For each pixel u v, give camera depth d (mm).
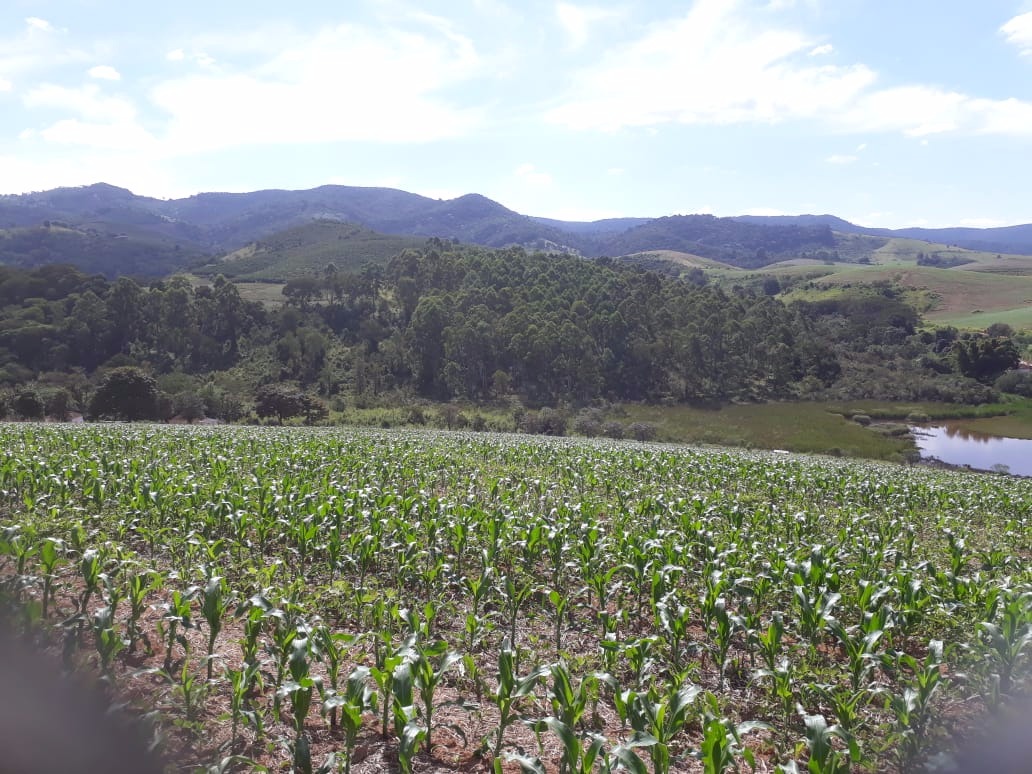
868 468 33812
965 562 11539
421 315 96500
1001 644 7211
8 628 6801
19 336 86438
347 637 6570
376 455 24828
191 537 10273
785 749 6355
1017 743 6426
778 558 10406
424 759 5910
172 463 19578
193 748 5797
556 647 8680
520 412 71062
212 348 97125
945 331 114438
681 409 85188
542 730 5383
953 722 7047
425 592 10266
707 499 17906
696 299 113312
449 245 168875
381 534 11258
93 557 7469
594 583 9102
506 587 9281
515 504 16359
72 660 6609
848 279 179250
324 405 74688
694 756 5383
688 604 9500
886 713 7156
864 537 13633
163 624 7914
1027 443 67938
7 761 5117
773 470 26109
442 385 94000
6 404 60938
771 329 106500
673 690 6520
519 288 114500
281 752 5859
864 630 8055
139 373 63469
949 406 86688
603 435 65000
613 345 100250
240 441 28906
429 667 5902
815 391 95000
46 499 13602
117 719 5766
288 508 12625
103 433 28484
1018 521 18516
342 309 117125
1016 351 98438
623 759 4707
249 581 9625
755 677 7090
